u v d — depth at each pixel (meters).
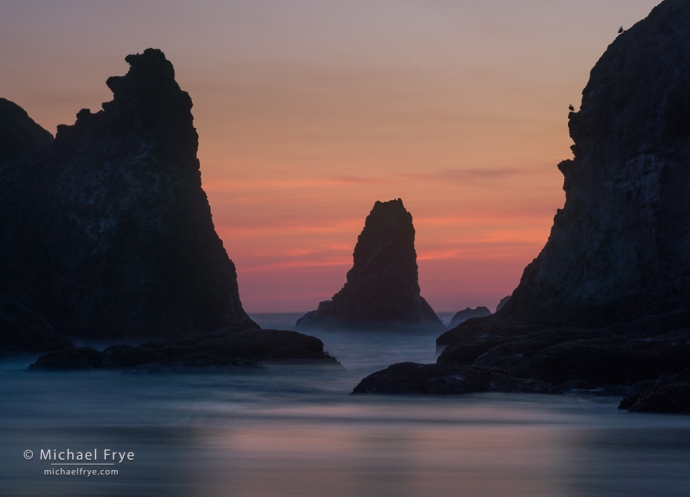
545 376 41.31
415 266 193.88
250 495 15.26
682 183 58.59
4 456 20.14
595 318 57.06
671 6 65.56
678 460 19.48
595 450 21.08
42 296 91.56
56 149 97.94
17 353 64.19
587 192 65.62
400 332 176.12
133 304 87.75
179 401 37.50
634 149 61.66
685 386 30.80
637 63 64.50
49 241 93.12
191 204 94.31
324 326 194.62
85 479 16.84
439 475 17.39
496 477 17.17
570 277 64.12
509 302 71.50
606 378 40.81
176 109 98.19
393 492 15.59
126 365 53.97
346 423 27.83
